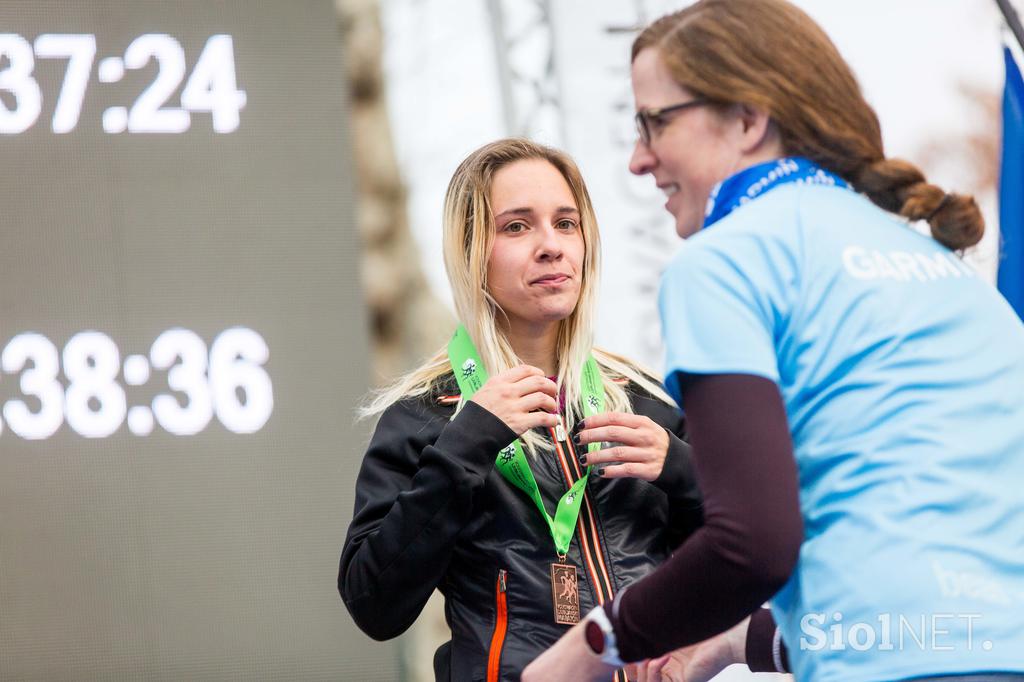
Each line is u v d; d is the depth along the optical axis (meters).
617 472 6.23
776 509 4.00
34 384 12.91
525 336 6.86
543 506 6.38
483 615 6.34
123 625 12.73
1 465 12.77
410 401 6.86
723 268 4.26
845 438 4.19
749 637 5.82
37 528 12.72
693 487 6.39
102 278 13.16
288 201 13.55
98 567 12.77
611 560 6.35
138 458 12.95
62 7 13.45
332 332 13.44
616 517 6.46
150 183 13.36
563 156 6.95
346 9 18.05
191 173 13.42
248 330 13.29
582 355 6.80
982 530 4.11
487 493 6.39
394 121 17.88
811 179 4.53
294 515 13.09
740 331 4.16
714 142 4.56
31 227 13.10
